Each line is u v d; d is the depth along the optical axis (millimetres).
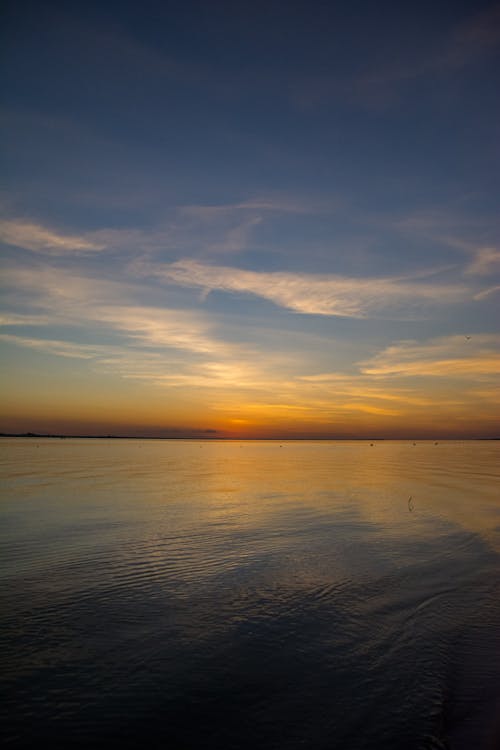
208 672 9117
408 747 7117
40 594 12938
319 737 7336
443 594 13539
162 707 7996
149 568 15352
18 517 23266
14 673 8914
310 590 13648
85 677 8836
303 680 8914
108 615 11617
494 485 39562
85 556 16594
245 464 68562
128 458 81750
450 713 7945
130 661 9453
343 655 9891
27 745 7016
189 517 23797
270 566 15766
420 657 9859
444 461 79938
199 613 11852
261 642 10383
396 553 17688
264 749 7078
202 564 15875
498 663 9656
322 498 31438
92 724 7523
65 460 71188
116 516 23703
